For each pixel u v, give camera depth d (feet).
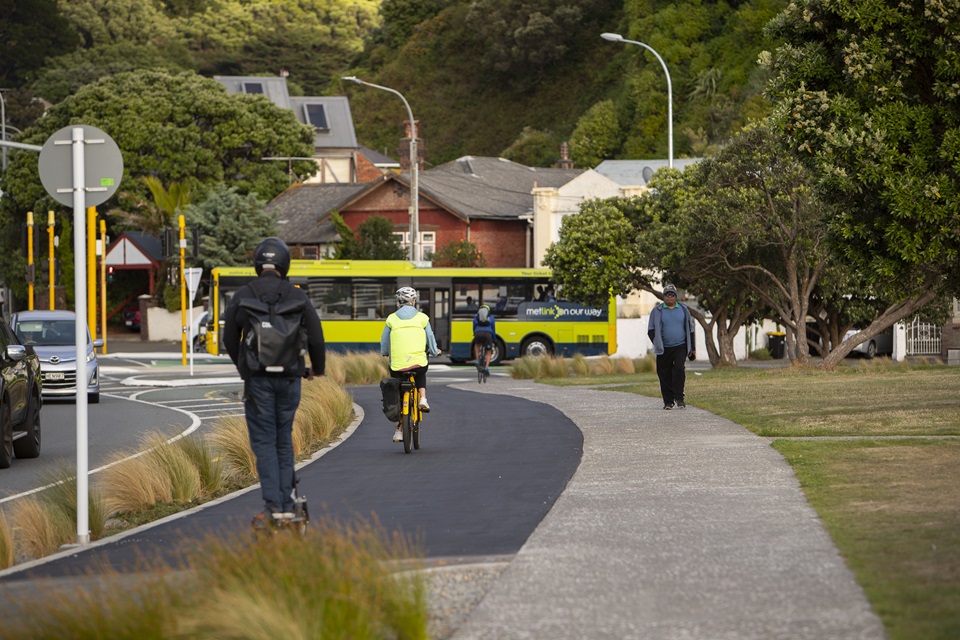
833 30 115.24
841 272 220.84
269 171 490.90
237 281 328.90
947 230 107.96
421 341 111.45
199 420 161.89
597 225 254.88
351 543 49.44
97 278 444.14
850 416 115.24
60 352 183.93
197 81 490.08
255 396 63.10
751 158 217.56
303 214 472.03
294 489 64.90
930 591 45.68
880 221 111.14
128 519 82.99
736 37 608.19
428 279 314.35
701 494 73.87
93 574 56.85
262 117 495.00
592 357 315.78
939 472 76.84
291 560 46.37
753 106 533.14
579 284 261.24
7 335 122.01
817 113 113.50
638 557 55.47
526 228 467.52
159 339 422.00
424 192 451.94
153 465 91.09
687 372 226.99
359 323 313.12
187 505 88.38
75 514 76.79
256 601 40.96
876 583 47.42
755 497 71.56
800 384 171.42
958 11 106.73
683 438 106.63
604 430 118.42
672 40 634.43
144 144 474.49
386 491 85.30
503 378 256.52
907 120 109.81
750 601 46.01
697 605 45.85
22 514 72.95
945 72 107.76
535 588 49.96
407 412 110.32
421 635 42.78
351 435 130.62
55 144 73.56
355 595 42.65
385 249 378.53
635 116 626.23
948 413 113.70
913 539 55.62
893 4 111.14
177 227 428.97
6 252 482.69
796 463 85.15
